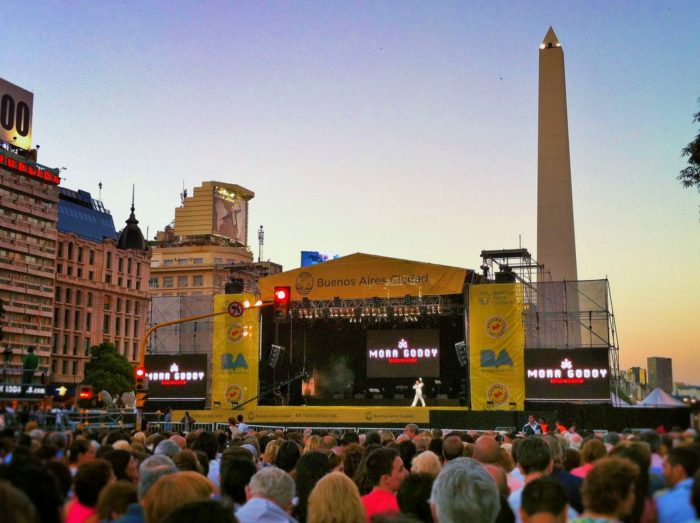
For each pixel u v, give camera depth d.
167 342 66.31
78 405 27.91
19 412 19.72
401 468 8.70
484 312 52.31
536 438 9.12
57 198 123.12
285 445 11.98
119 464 9.40
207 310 65.88
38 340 115.88
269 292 57.38
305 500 9.20
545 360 49.75
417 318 58.03
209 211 186.00
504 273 53.56
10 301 111.50
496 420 44.94
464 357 54.19
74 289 126.25
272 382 59.72
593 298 58.81
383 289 55.72
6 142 117.31
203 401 55.34
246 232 199.00
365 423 52.03
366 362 58.94
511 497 8.27
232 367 56.03
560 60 75.94
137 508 6.28
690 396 33.41
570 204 73.38
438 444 13.80
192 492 5.77
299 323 60.97
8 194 112.19
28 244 115.44
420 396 54.91
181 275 176.88
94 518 6.75
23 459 5.37
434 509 6.56
